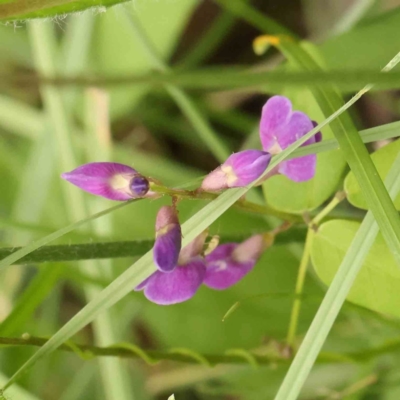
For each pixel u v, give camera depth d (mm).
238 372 331
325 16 377
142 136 422
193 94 369
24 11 241
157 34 350
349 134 248
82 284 337
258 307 331
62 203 391
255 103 396
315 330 250
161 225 244
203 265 251
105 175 243
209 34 378
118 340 350
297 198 266
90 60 371
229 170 244
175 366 375
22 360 368
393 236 245
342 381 316
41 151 379
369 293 259
